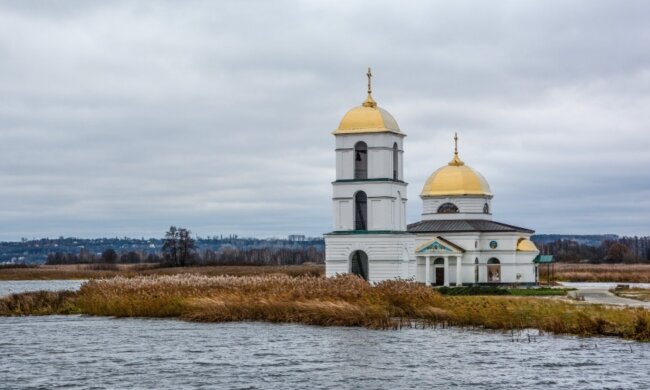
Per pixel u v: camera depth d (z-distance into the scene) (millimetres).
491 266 142625
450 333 76125
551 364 60375
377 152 111812
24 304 101875
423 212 150125
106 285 103688
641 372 57562
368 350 67062
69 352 68562
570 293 121438
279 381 56375
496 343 69875
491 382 55219
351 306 84062
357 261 116125
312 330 79312
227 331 79188
